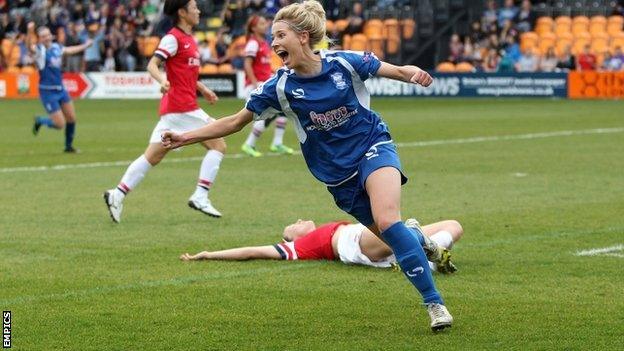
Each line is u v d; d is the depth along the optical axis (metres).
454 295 17.08
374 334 14.80
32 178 34.00
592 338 14.44
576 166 35.88
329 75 14.87
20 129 55.69
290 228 20.80
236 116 15.52
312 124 15.05
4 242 22.44
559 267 19.27
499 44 75.88
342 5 84.69
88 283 18.25
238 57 79.81
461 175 33.72
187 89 26.39
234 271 19.20
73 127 43.28
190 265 19.81
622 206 26.73
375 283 18.11
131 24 85.56
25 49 86.94
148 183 32.62
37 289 17.80
